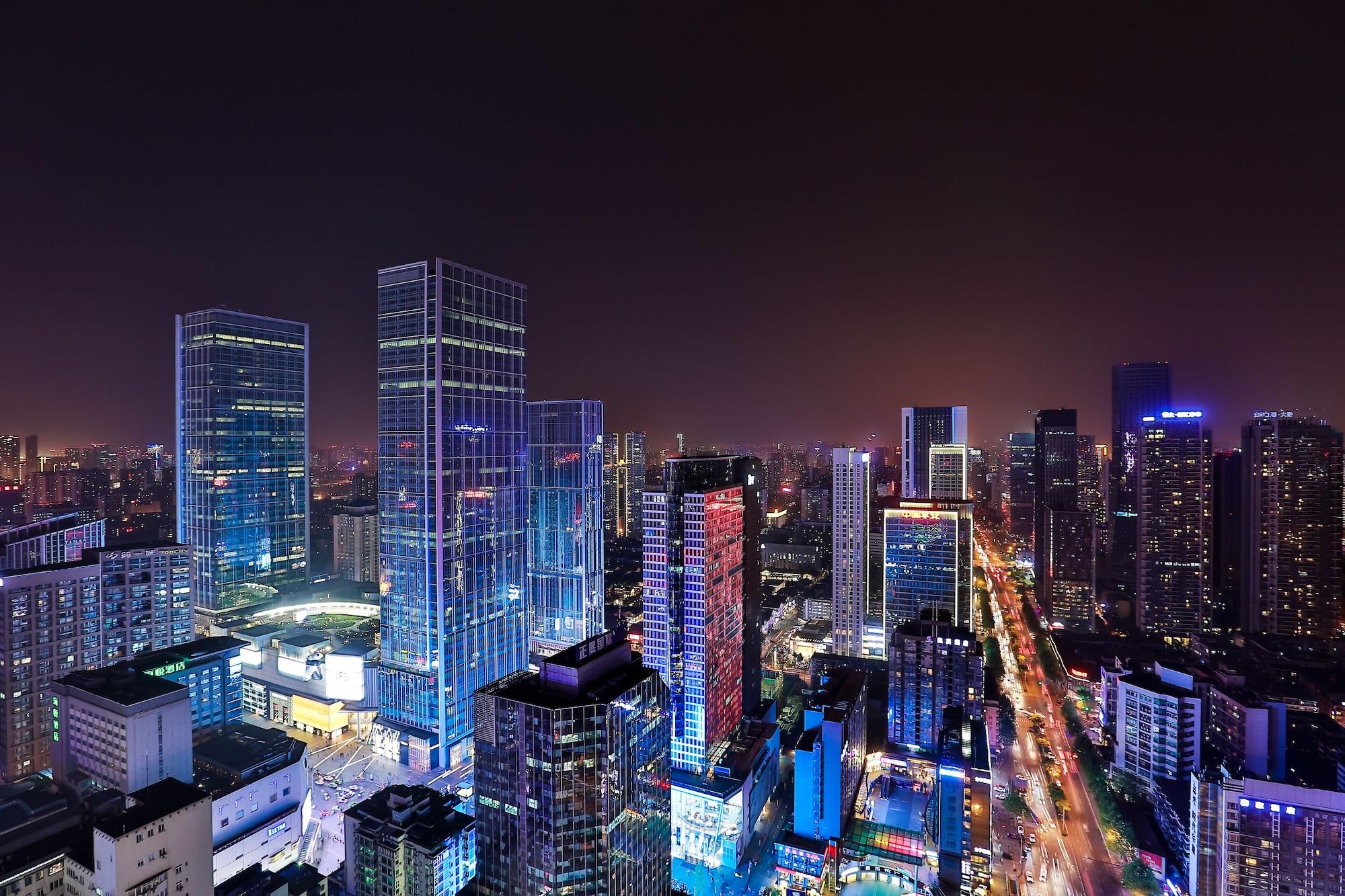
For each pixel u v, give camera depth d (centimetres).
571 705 12850
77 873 14312
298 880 16650
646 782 14025
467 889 15438
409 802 18000
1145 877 19462
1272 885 16612
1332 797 16238
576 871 12762
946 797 17012
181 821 14712
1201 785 17712
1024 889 19750
